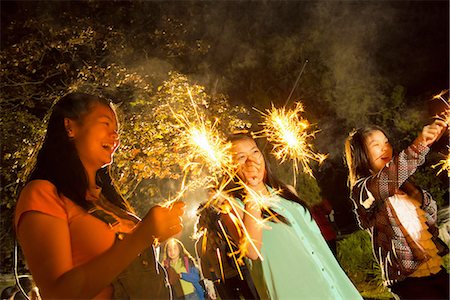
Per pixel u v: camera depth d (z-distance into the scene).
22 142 9.53
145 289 2.32
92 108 2.38
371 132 4.66
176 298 8.30
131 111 10.09
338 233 11.76
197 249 4.08
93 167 2.38
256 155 3.98
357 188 4.57
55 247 2.08
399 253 4.39
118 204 2.64
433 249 4.41
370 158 4.64
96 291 2.02
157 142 8.69
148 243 2.07
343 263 10.70
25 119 9.84
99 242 2.19
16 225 2.16
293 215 3.98
